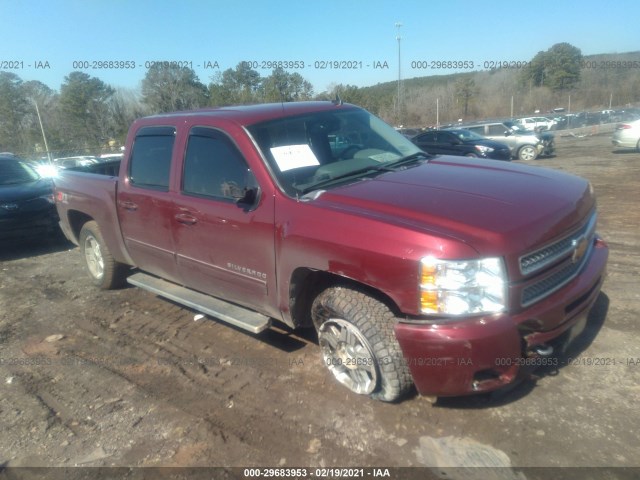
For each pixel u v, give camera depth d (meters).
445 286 2.56
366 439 2.88
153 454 2.93
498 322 2.56
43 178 8.45
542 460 2.59
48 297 5.70
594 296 3.18
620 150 18.38
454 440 2.80
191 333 4.46
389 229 2.72
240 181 3.52
